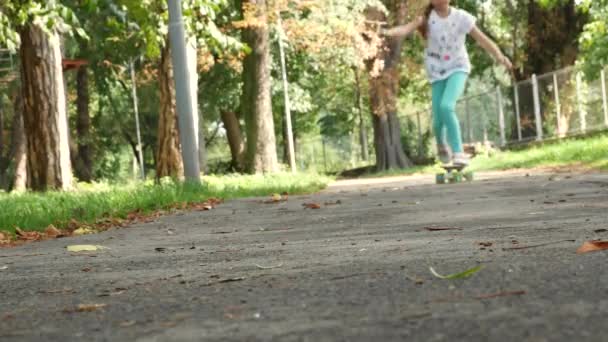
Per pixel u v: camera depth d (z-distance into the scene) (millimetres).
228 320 2240
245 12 26891
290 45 38719
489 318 1986
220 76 39688
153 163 61688
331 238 5164
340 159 67688
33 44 17797
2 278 3906
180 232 6695
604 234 4184
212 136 59844
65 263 4535
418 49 45438
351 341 1849
